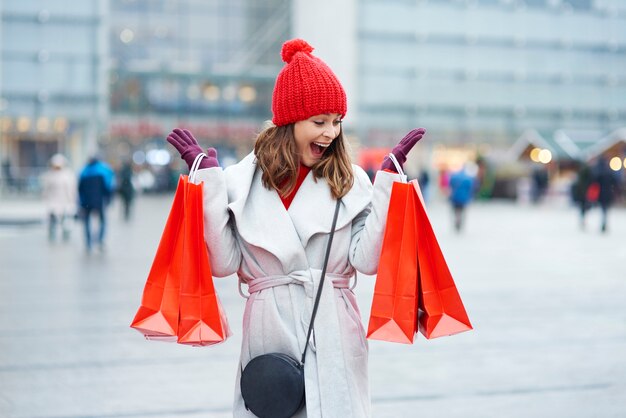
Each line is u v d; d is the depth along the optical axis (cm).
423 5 5250
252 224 345
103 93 4697
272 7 6022
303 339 339
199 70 5588
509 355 757
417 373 692
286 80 342
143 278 1307
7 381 671
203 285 336
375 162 3825
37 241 2048
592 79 5506
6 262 1552
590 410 586
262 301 345
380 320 336
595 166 2583
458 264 1523
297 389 326
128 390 641
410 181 341
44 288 1193
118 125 5503
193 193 338
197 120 5625
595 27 5484
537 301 1072
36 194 4262
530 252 1767
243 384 332
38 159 4719
